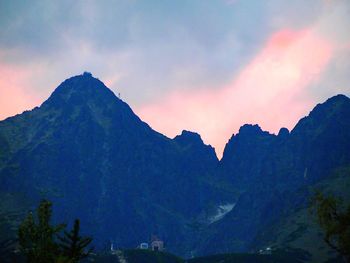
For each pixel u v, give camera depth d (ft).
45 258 428.56
